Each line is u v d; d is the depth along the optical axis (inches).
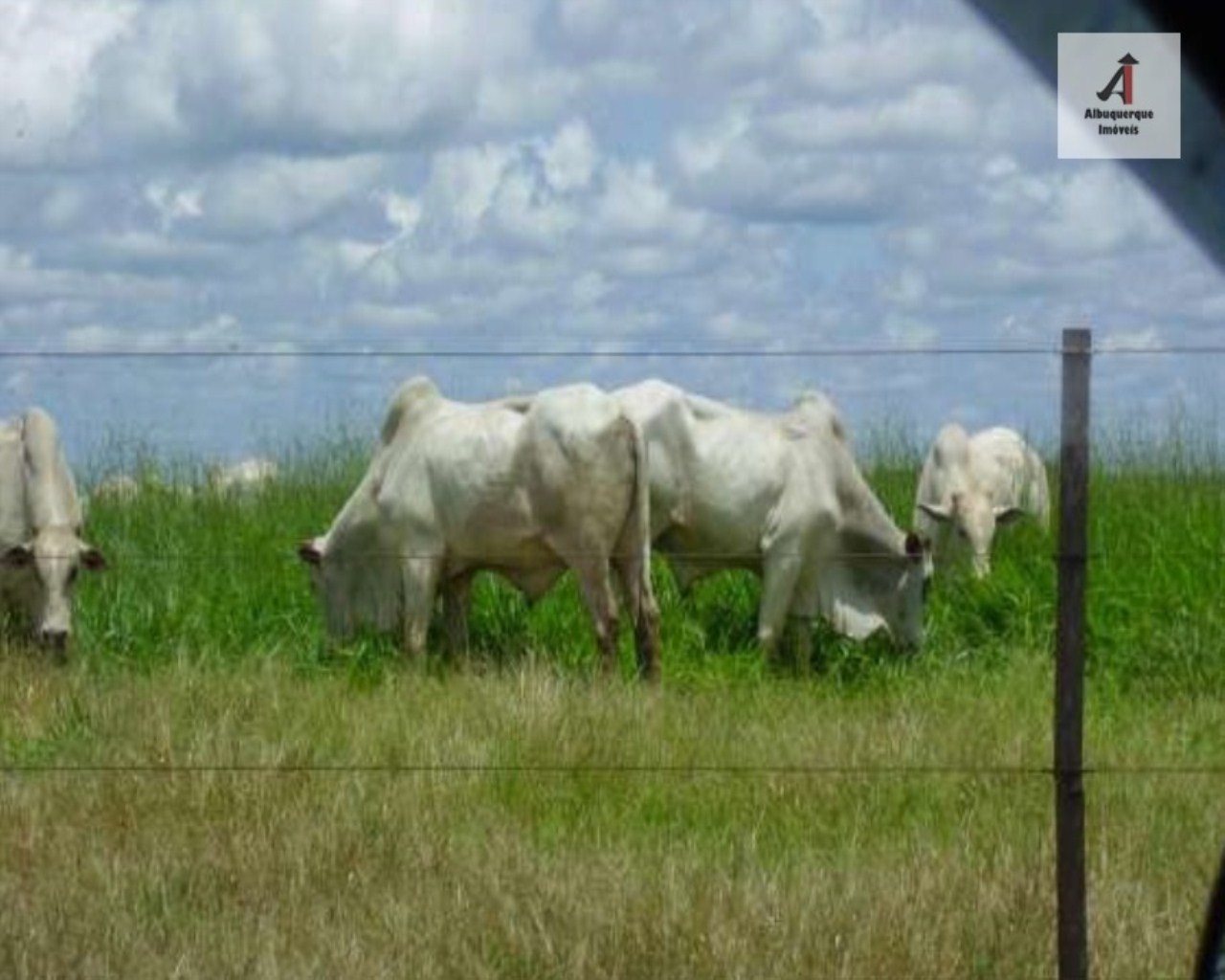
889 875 277.9
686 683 475.2
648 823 321.1
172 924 266.4
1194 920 260.7
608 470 488.7
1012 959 249.0
